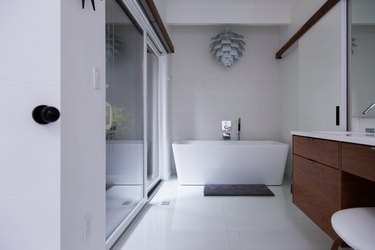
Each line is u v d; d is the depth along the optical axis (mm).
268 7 3469
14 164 813
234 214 2176
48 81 883
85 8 1110
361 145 1049
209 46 3963
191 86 3967
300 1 3061
